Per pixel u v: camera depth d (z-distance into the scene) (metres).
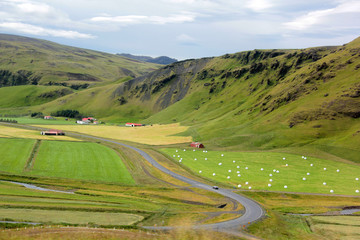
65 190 103.25
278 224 82.56
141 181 120.25
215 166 150.88
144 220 76.25
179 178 127.25
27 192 91.12
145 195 103.50
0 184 97.62
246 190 114.56
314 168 149.75
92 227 66.62
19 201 79.62
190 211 88.56
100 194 99.69
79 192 99.56
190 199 101.62
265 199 107.19
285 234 76.25
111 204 87.69
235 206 95.94
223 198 104.06
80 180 114.12
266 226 79.38
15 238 57.16
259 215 87.75
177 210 88.50
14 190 91.50
